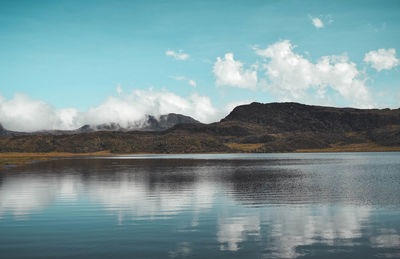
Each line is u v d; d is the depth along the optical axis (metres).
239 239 22.44
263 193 45.25
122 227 25.88
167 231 24.58
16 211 32.66
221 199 40.00
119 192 46.59
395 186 52.56
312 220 28.17
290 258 18.64
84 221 28.05
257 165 128.12
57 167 115.69
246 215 30.45
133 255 19.20
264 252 19.69
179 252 19.72
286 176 74.00
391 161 153.25
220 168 108.25
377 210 32.47
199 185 55.59
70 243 21.58
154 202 37.91
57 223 27.30
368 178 67.50
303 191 47.12
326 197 41.16
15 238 22.80
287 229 25.12
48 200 39.38
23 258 18.78
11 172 88.50
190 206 35.31
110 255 19.23
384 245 20.98
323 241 21.92
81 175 77.94
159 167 115.44
